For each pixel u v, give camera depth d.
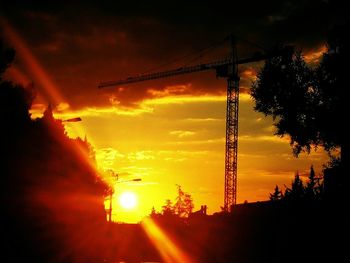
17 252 33.09
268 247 38.94
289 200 37.31
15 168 32.09
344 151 23.89
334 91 24.27
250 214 44.09
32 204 34.62
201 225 61.00
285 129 25.72
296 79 25.70
